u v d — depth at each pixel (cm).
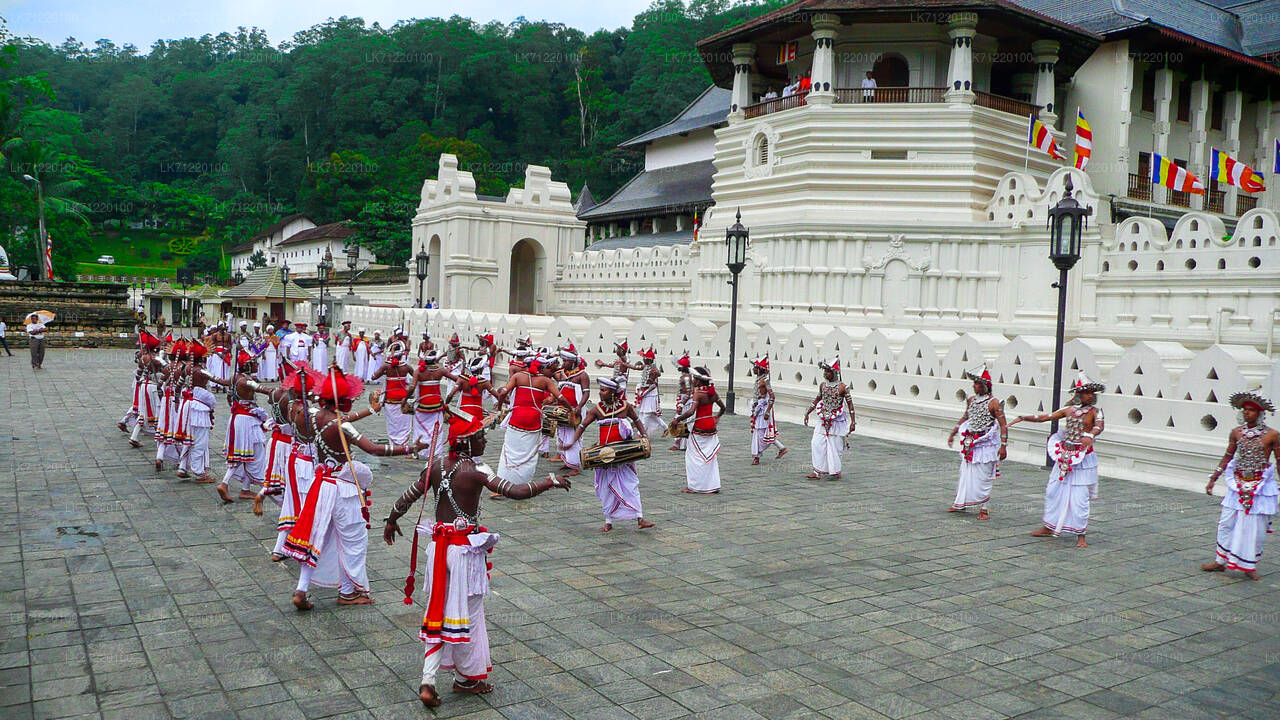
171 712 578
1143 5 3775
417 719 577
